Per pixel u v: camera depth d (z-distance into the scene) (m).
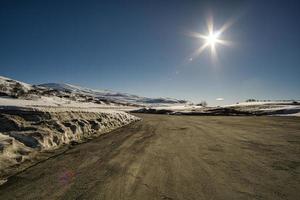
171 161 6.43
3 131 8.12
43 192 4.22
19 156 6.39
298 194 4.12
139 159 6.65
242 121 22.28
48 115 10.60
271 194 4.12
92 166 5.91
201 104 161.62
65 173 5.32
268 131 13.52
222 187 4.44
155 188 4.38
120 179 4.89
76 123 11.81
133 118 26.08
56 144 8.54
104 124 15.05
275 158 6.78
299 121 21.48
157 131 13.92
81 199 3.90
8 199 3.96
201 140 10.23
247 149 8.13
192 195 4.06
